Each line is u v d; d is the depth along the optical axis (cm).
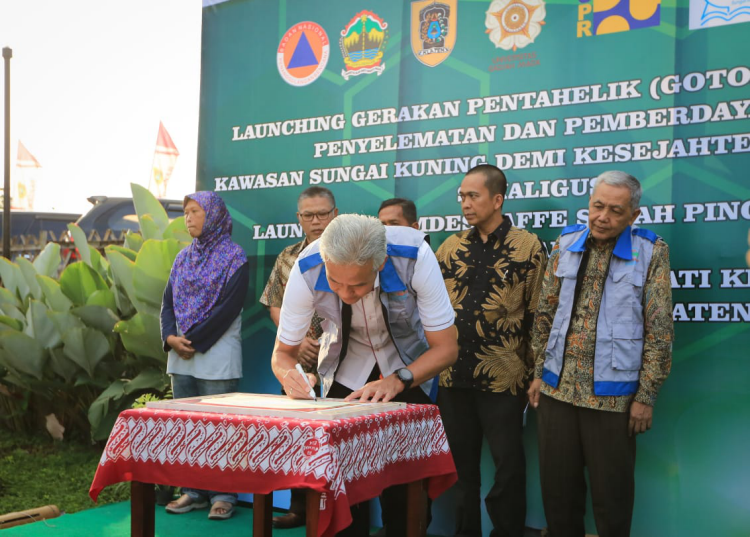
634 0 331
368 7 391
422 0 377
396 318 239
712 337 314
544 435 300
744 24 312
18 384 545
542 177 349
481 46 363
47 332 520
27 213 850
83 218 757
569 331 294
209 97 435
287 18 414
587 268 295
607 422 285
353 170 395
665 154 324
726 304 312
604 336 286
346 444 187
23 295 592
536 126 351
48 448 526
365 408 206
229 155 429
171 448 203
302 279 236
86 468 472
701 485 313
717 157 315
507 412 324
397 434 212
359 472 192
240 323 395
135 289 455
